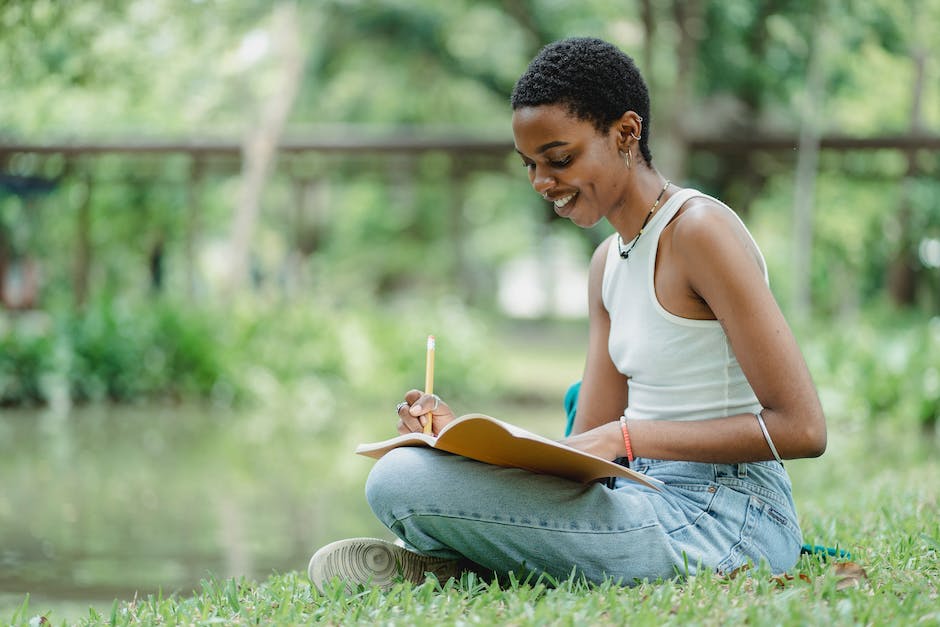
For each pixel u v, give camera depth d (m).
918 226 28.59
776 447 3.68
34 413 16.92
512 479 3.81
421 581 4.09
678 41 22.28
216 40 20.47
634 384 4.08
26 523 8.71
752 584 3.77
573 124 3.78
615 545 3.80
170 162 26.94
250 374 19.56
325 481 11.26
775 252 28.94
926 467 8.94
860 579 3.84
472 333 21.33
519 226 44.56
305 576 4.92
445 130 33.84
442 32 31.83
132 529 8.55
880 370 17.05
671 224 3.87
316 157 27.72
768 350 3.66
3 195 24.03
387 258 41.66
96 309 19.20
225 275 23.66
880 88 25.78
